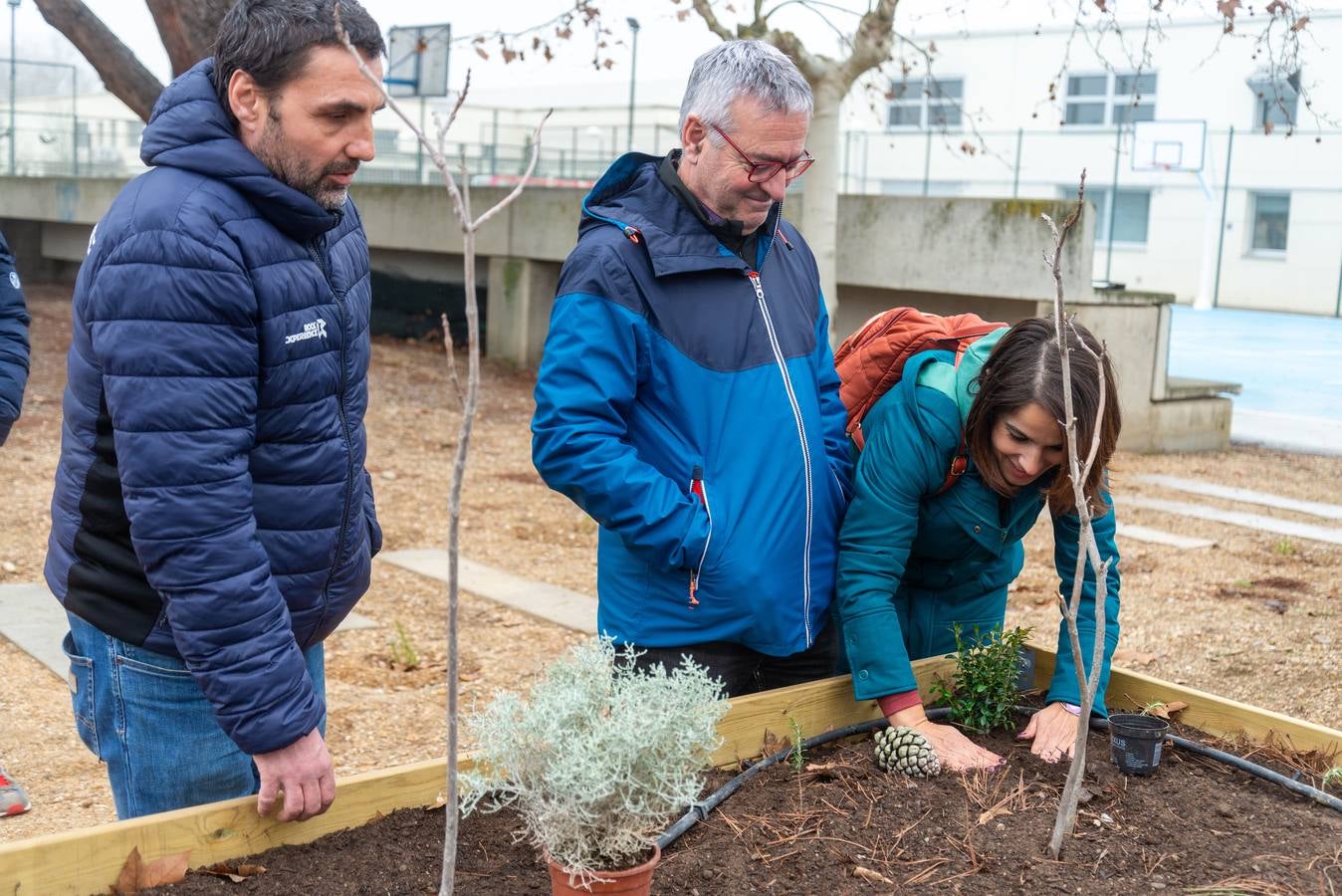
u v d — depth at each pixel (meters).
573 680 2.07
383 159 24.78
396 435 9.45
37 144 27.73
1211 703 2.93
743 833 2.33
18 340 3.19
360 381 2.26
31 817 3.60
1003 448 2.57
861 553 2.79
